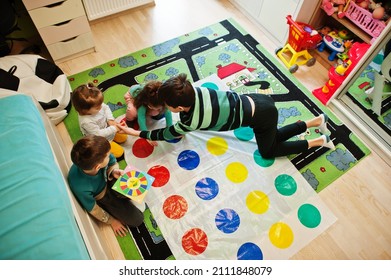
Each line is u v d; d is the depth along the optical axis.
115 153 1.59
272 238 1.43
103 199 1.26
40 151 1.12
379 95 1.79
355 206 1.56
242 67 2.08
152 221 1.45
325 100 1.95
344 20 1.95
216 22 2.36
